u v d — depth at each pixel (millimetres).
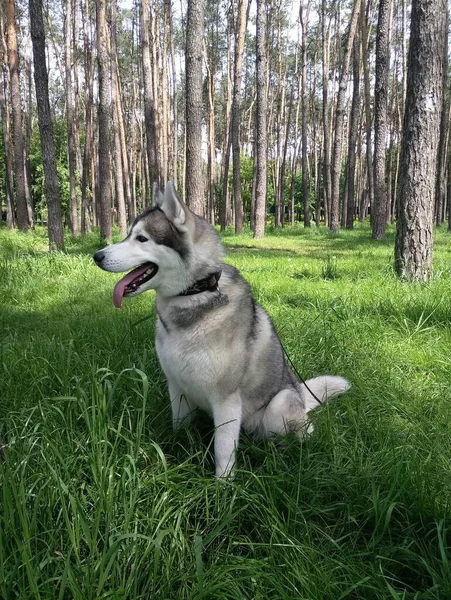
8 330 5164
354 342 4676
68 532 1744
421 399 3594
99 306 6180
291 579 1854
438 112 6625
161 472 2395
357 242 17062
